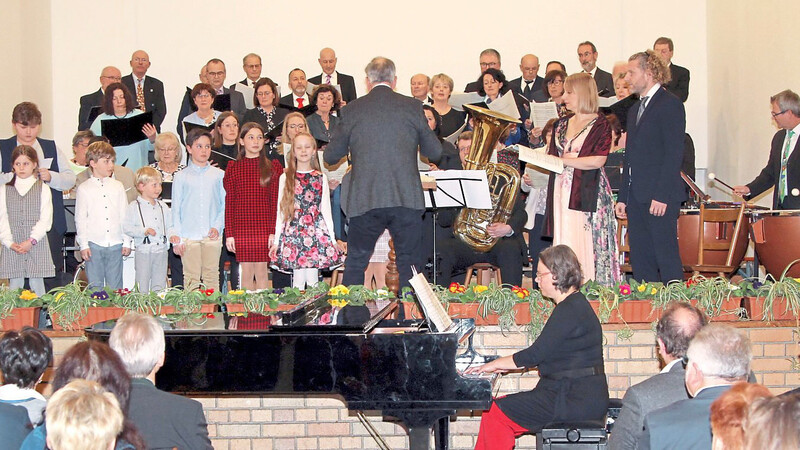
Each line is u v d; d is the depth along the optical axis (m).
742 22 9.30
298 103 9.16
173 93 10.55
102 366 2.73
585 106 5.62
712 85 10.23
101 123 7.16
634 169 5.67
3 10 9.06
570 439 3.96
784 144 6.71
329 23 10.59
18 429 2.96
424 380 3.87
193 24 10.55
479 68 10.58
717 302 5.19
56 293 5.48
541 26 10.51
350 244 5.36
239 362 3.91
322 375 3.89
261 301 5.45
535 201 6.80
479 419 4.99
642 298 5.15
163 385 3.92
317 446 5.00
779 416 1.88
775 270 6.14
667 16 10.39
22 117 6.61
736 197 9.44
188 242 6.48
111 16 10.47
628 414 3.27
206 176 6.55
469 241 6.54
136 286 5.47
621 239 7.16
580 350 4.18
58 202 6.79
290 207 6.20
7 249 6.38
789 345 5.15
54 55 10.43
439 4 10.56
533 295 5.10
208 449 3.09
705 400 2.74
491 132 6.16
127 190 7.14
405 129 5.20
